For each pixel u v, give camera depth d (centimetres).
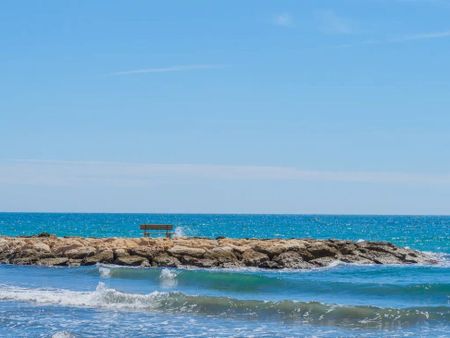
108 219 19312
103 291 2964
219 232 11075
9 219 18950
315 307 2623
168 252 4388
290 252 4516
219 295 3078
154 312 2681
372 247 4956
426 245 8250
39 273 3950
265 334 2261
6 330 2281
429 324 2428
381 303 2853
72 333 2236
